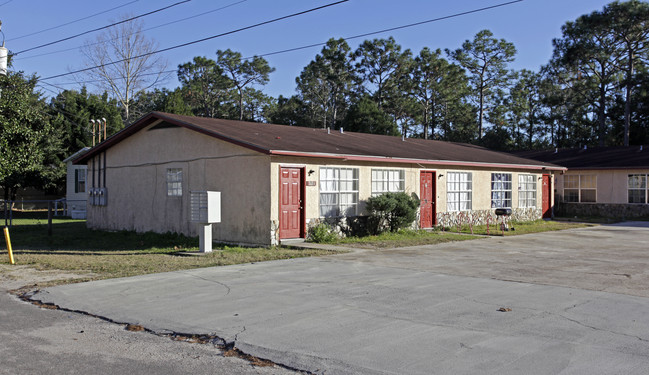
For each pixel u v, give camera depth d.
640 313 7.21
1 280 10.04
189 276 10.12
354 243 15.34
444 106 58.28
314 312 7.34
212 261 12.01
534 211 25.23
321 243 15.13
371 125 45.62
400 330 6.46
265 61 61.66
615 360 5.37
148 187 19.06
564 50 45.84
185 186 17.50
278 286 9.12
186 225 17.53
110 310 7.57
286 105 59.66
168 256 13.26
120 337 6.37
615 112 46.94
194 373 5.18
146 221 19.16
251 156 15.24
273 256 12.70
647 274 10.30
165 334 6.47
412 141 24.97
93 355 5.70
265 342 6.05
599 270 10.77
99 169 21.52
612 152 30.64
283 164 15.03
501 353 5.60
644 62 44.19
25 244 17.48
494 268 11.01
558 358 5.43
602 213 28.47
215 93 63.19
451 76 53.47
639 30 41.47
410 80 53.94
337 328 6.56
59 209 38.41
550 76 48.06
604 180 28.45
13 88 21.48
